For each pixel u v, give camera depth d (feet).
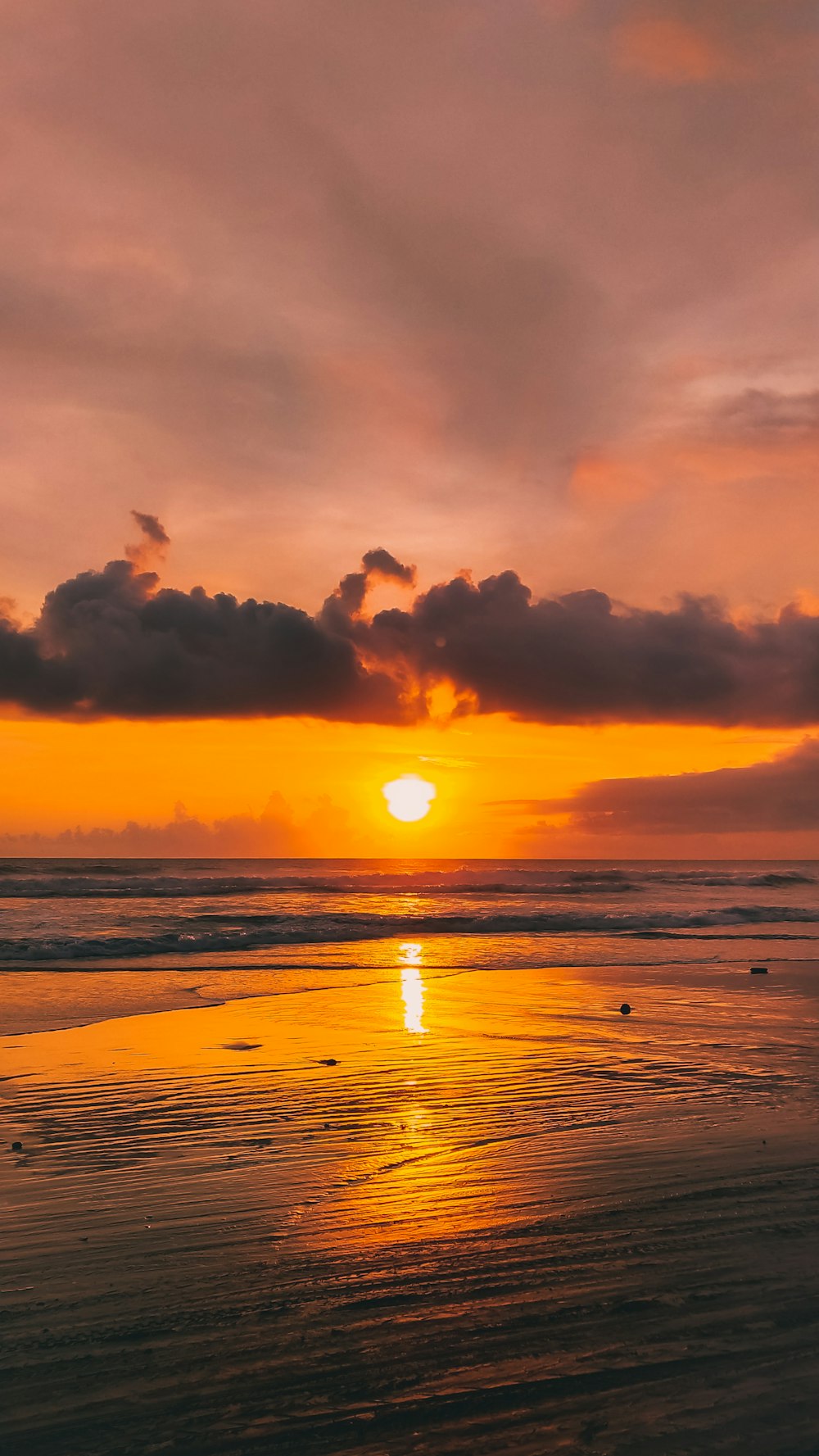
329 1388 11.59
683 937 83.66
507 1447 10.42
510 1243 16.26
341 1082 28.78
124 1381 11.75
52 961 61.36
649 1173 20.20
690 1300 13.93
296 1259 15.66
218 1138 22.88
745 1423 10.83
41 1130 23.56
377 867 309.63
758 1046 35.29
